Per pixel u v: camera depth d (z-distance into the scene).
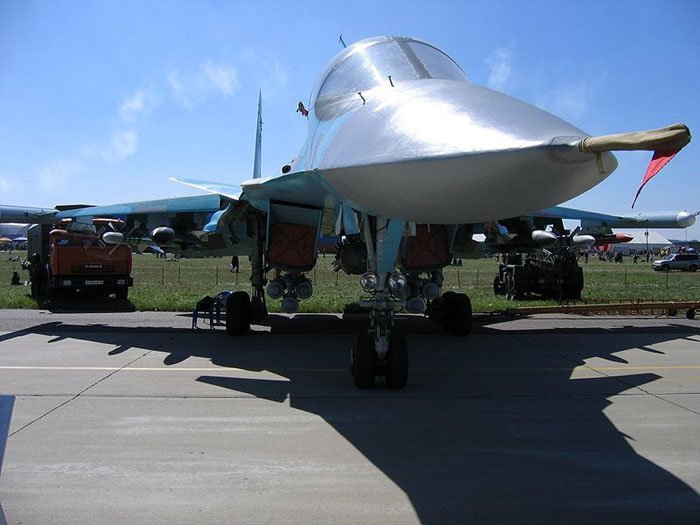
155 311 16.08
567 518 3.73
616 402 6.60
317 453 4.89
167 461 4.68
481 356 9.48
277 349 9.98
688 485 4.26
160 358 9.11
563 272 19.84
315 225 8.89
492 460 4.76
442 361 9.06
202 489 4.14
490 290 26.08
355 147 5.67
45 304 17.67
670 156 3.75
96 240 14.69
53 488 4.15
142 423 5.69
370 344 7.16
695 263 51.50
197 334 11.64
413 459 4.77
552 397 6.82
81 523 3.62
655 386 7.39
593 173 4.33
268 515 3.75
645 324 13.34
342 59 8.21
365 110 6.35
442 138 4.80
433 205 5.12
